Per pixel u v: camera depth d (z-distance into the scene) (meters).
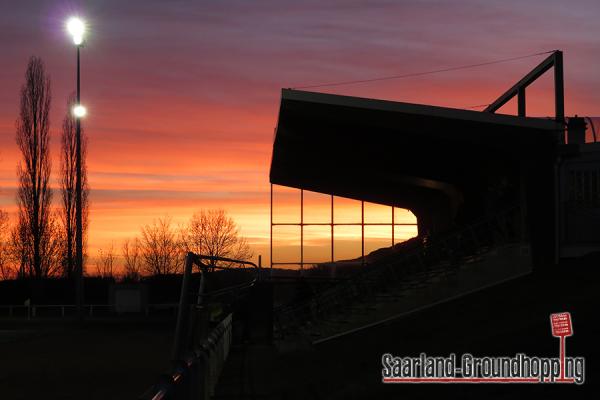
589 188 23.86
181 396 8.61
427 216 38.62
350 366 16.58
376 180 36.25
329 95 24.61
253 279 28.09
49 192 64.25
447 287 23.50
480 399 11.13
